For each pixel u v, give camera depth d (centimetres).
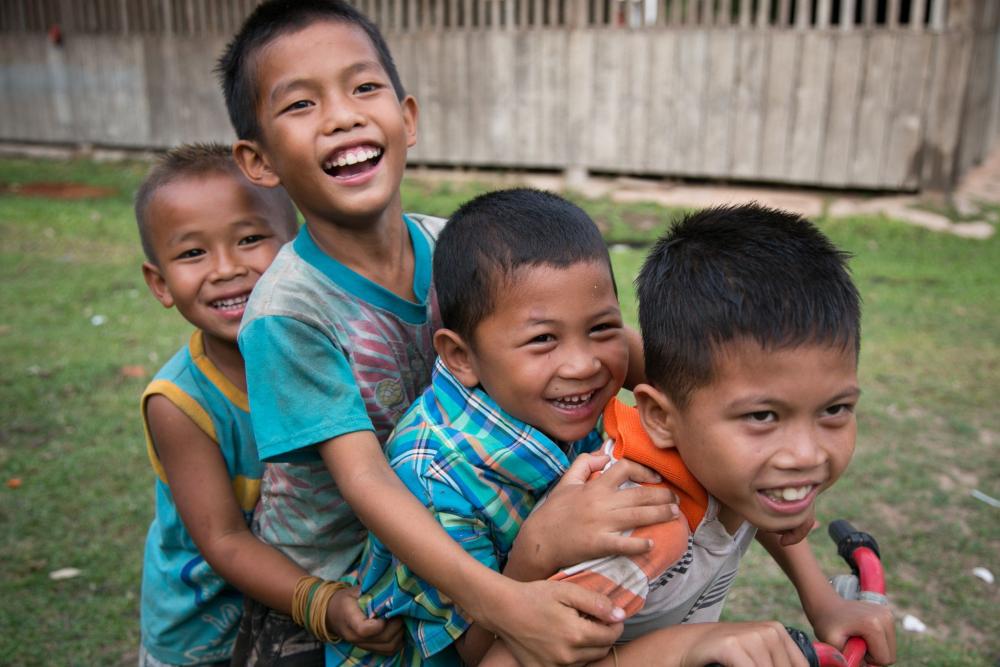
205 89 1276
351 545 189
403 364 181
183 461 197
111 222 1012
